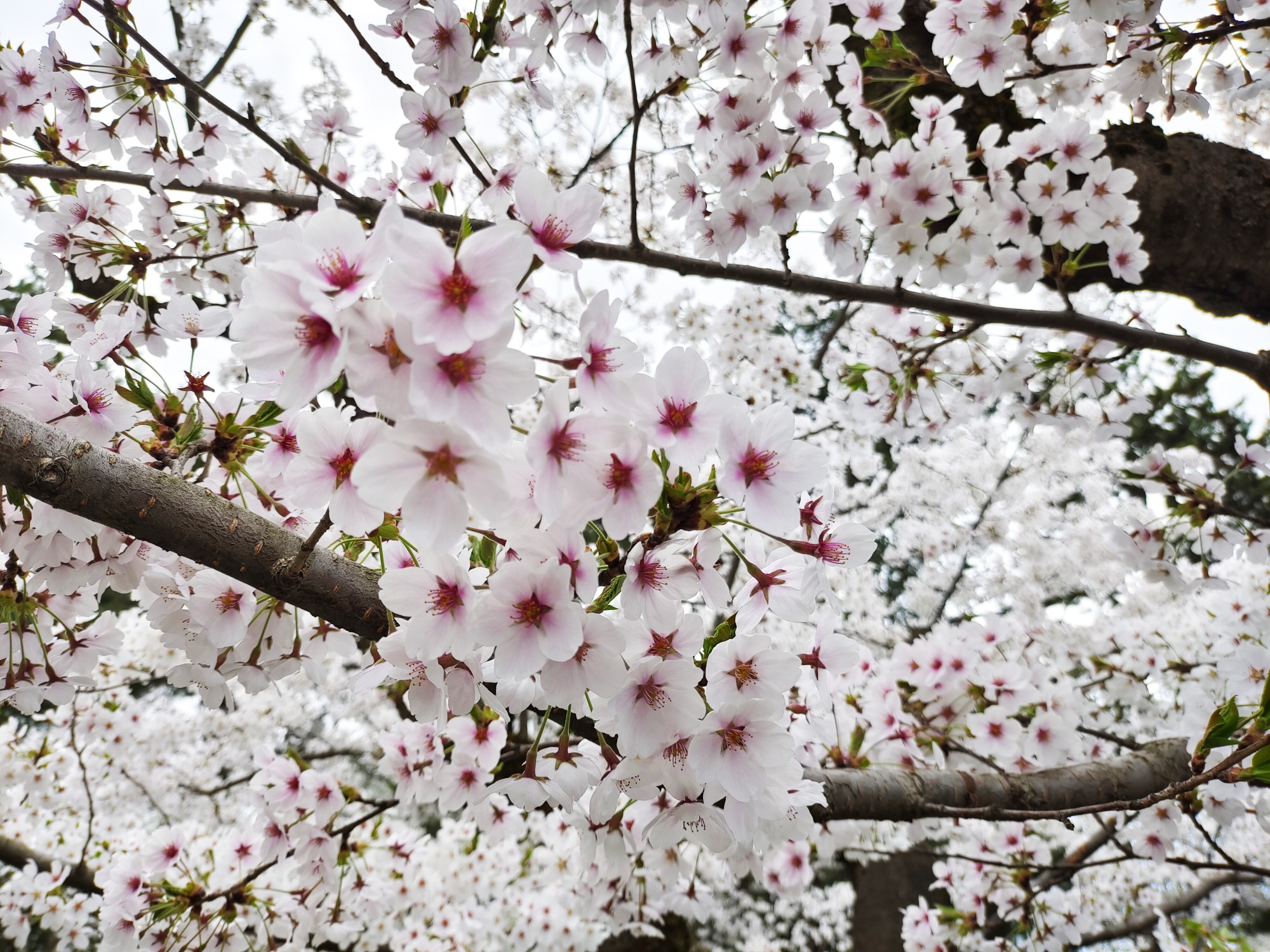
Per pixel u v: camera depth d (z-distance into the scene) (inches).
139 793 258.8
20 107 111.8
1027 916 160.1
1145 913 261.3
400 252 37.9
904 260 110.4
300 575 54.2
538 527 48.4
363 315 39.4
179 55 166.4
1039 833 250.5
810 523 62.1
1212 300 131.0
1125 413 159.8
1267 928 403.5
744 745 52.8
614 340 47.4
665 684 51.8
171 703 299.9
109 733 214.1
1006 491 323.3
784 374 241.0
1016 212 111.3
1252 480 488.1
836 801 92.5
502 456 47.8
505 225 39.8
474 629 47.1
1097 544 295.3
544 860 200.5
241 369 204.8
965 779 105.0
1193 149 126.6
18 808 202.2
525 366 40.4
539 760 58.6
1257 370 122.3
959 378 168.1
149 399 64.6
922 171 105.1
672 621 52.1
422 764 107.6
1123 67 113.0
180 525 53.8
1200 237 123.3
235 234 140.8
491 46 101.9
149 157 116.8
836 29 104.3
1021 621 235.1
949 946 172.9
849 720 137.2
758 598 59.2
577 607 46.5
